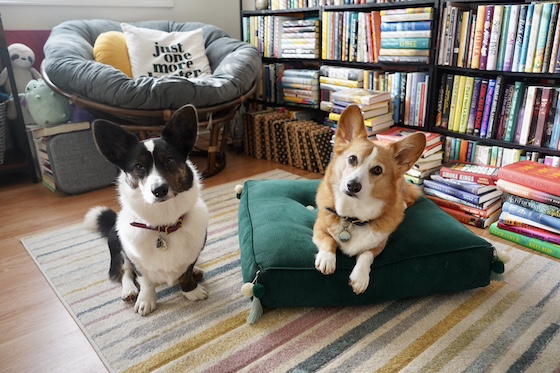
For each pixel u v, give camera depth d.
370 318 1.41
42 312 1.50
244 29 3.79
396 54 2.61
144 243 1.36
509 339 1.30
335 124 3.07
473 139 2.43
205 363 1.21
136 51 3.06
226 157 3.49
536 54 2.06
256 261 1.39
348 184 1.34
